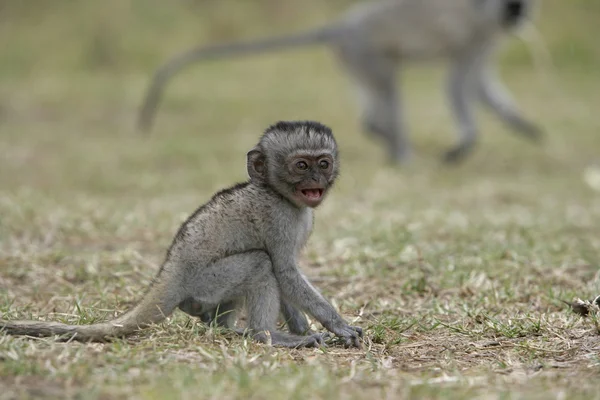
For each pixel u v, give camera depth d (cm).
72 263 1606
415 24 3166
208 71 4856
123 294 1386
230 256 1141
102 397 875
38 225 1889
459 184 2733
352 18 3312
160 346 1060
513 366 1022
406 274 1516
